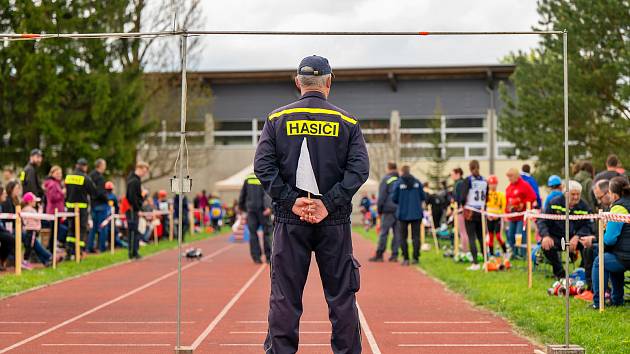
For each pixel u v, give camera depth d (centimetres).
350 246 626
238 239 3009
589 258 1140
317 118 618
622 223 1003
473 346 841
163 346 841
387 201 1977
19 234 1502
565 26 2548
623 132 2458
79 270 1648
